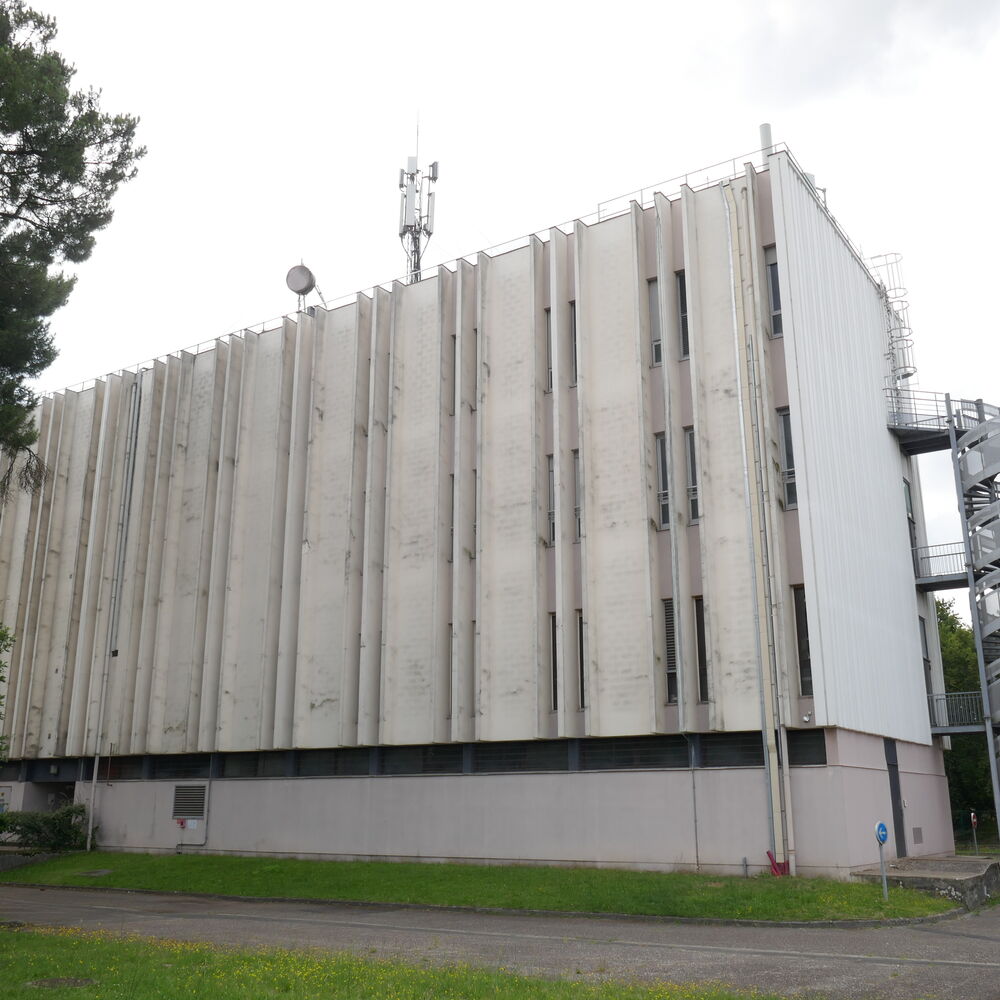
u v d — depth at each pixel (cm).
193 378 3788
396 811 2936
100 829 3634
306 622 3197
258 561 3403
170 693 3522
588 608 2653
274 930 1952
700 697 2525
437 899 2314
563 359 2873
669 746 2556
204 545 3553
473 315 3102
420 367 3192
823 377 2775
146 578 3662
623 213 2883
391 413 3155
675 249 2823
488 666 2791
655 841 2502
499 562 2850
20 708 3934
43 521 4097
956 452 3234
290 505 3328
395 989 1199
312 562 3247
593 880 2338
